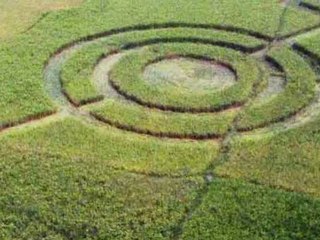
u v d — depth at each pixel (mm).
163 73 17266
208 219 11914
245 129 14758
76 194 12539
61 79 16609
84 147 14023
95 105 15641
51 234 11641
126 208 12211
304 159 13664
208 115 15367
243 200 12375
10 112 15102
